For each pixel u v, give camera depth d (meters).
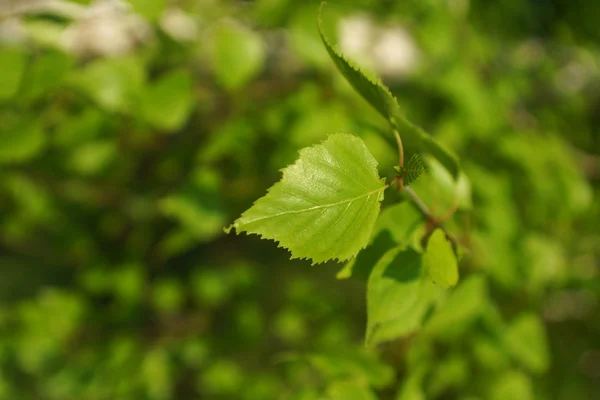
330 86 0.57
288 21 0.55
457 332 0.54
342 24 0.60
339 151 0.32
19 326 0.73
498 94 0.68
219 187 0.58
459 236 0.41
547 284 0.63
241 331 0.76
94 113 0.54
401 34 0.67
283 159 0.54
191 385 0.85
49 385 0.72
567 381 0.70
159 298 0.73
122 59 0.51
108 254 0.77
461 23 0.67
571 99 0.78
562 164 0.65
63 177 0.71
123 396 0.68
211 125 0.65
